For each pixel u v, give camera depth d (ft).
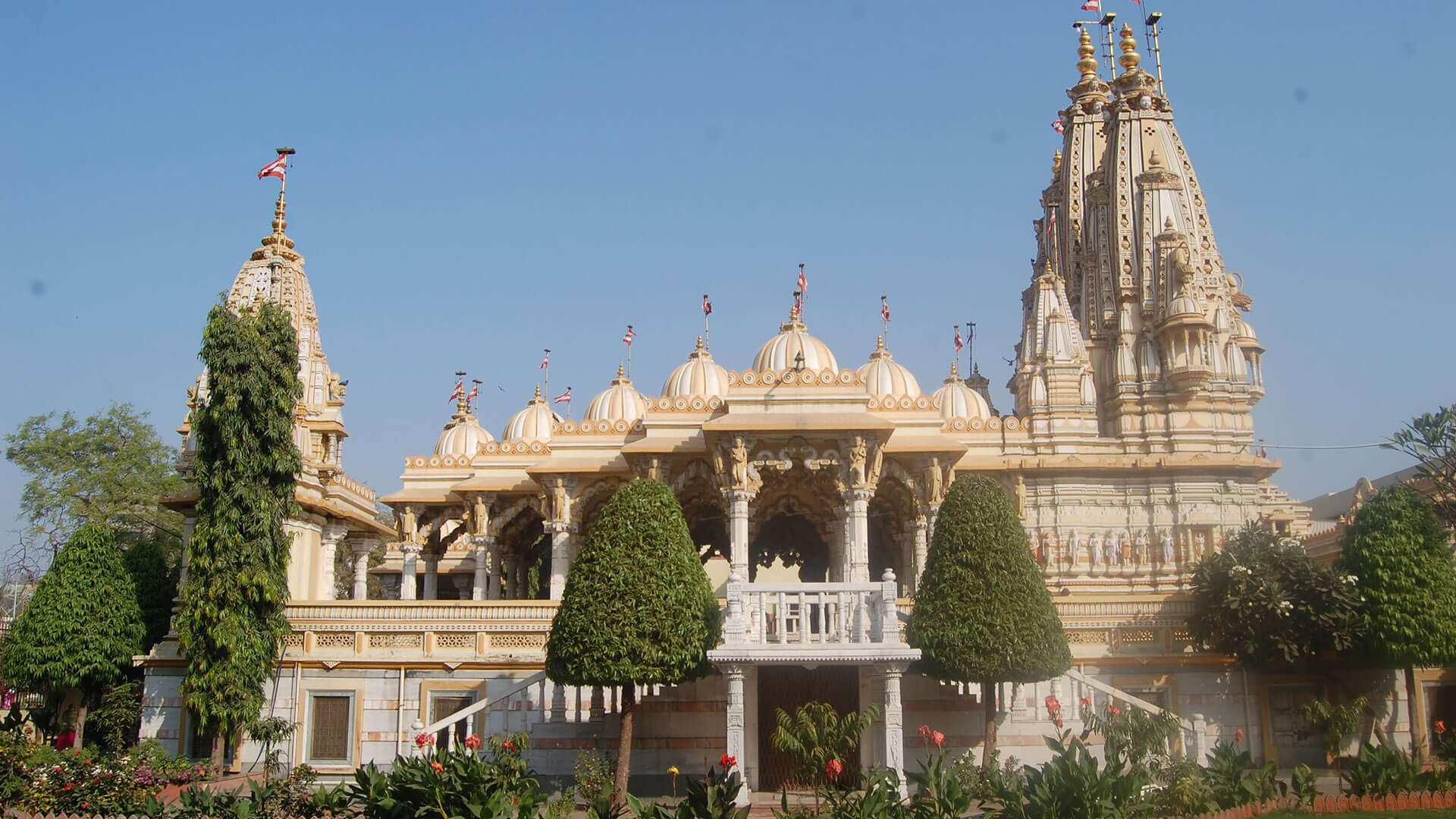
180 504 143.95
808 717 88.28
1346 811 88.43
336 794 83.46
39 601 132.05
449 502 177.68
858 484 142.92
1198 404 190.60
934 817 77.00
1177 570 177.17
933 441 156.25
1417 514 122.42
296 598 145.79
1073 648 123.95
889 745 97.40
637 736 114.52
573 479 162.40
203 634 116.67
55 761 96.48
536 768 114.21
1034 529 179.73
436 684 122.42
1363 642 120.06
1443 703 127.65
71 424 208.64
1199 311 191.31
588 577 102.73
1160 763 94.17
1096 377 203.82
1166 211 209.56
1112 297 211.41
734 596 100.53
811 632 105.09
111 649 131.44
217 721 116.06
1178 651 123.85
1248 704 122.52
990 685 105.91
